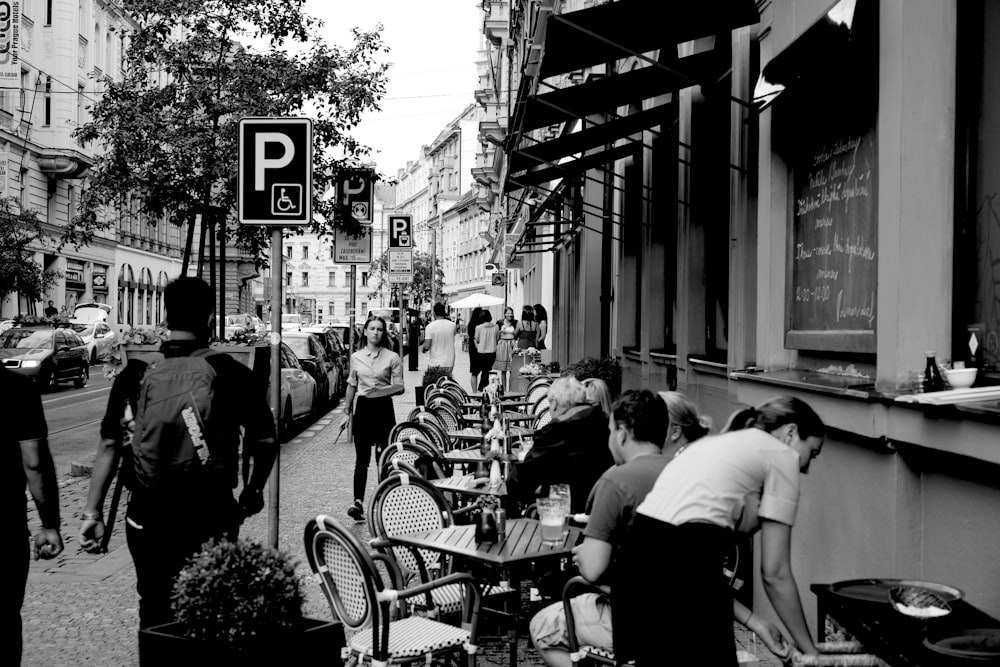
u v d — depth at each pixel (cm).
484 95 5031
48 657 590
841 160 573
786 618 384
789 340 651
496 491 689
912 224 459
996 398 400
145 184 1438
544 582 627
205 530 462
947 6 456
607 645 482
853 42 532
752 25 754
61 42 4891
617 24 667
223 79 1464
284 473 1344
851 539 500
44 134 4859
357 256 1652
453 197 10588
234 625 374
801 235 643
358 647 483
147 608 470
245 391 486
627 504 441
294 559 406
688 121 1005
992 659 316
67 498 1148
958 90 457
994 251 429
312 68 1498
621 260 1559
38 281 3794
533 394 1557
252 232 1544
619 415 473
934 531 439
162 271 6888
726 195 966
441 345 1928
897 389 458
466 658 516
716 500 380
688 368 1009
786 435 412
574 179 1305
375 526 598
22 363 2752
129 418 484
